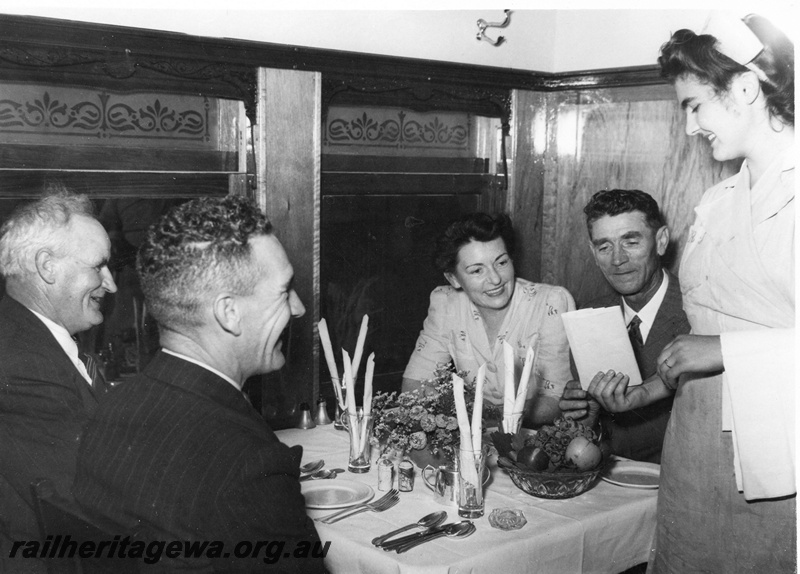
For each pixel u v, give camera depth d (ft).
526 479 5.90
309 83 8.98
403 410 6.16
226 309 3.41
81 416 5.57
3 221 7.37
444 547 5.03
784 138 4.39
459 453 5.61
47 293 6.13
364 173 9.91
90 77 7.55
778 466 4.57
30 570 5.17
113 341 8.14
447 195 10.86
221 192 8.74
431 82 10.14
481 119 11.23
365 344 10.19
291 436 7.65
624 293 7.73
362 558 5.01
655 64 10.15
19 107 7.31
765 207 4.49
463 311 8.54
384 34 9.71
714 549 4.97
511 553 5.05
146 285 3.44
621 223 7.53
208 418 3.29
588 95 10.99
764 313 4.60
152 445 3.25
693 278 5.05
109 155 7.93
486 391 8.41
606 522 5.58
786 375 4.47
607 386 6.06
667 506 5.24
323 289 9.70
